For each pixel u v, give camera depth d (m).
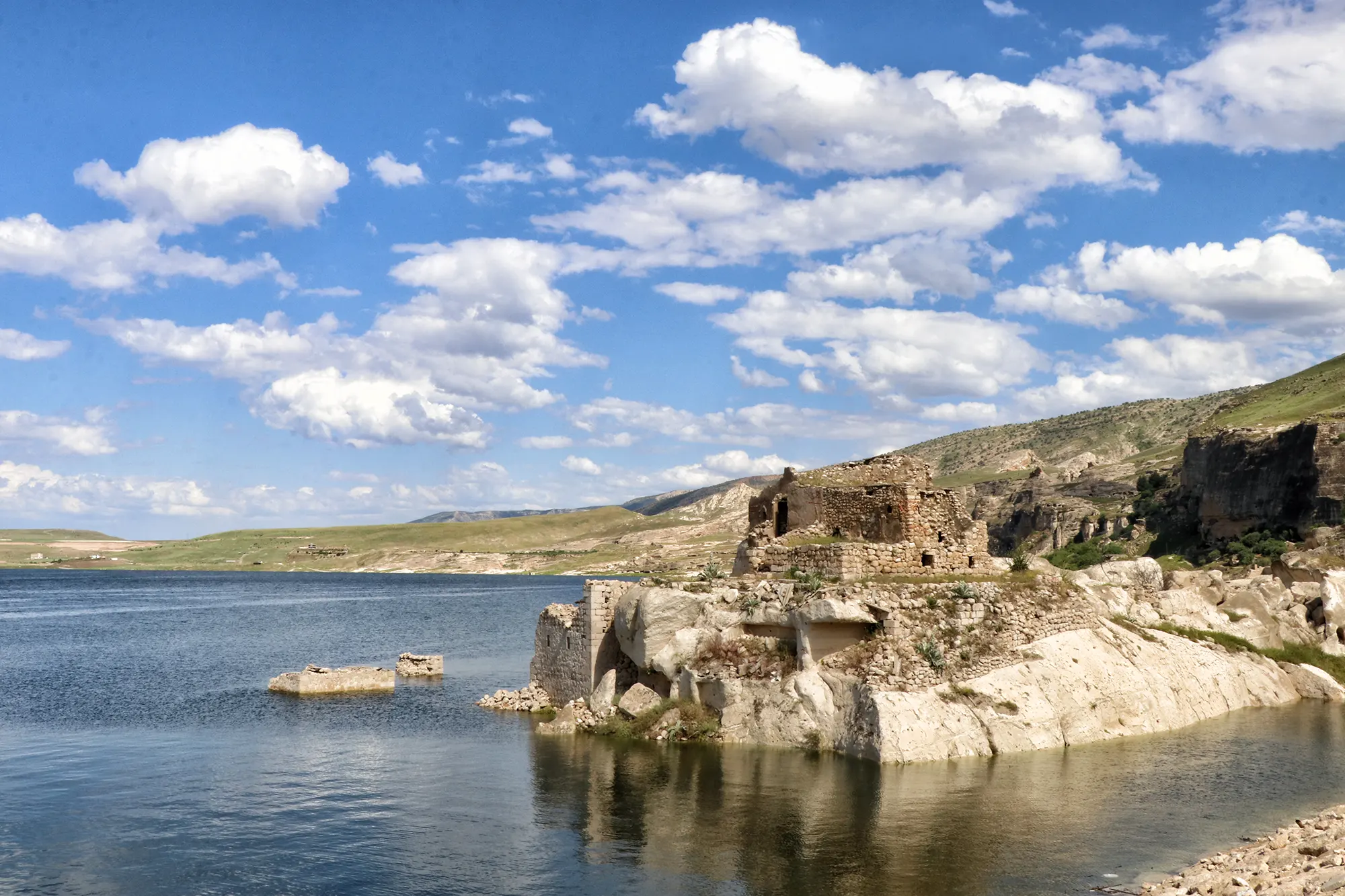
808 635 44.41
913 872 30.19
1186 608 63.62
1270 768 41.81
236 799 38.62
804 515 54.00
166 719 55.69
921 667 43.28
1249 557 130.38
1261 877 27.69
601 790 38.62
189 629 130.38
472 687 67.75
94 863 31.80
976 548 52.12
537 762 43.38
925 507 51.16
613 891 29.09
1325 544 120.31
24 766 44.38
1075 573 67.06
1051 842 32.62
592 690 52.00
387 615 159.38
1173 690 51.66
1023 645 46.59
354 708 58.69
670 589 48.91
